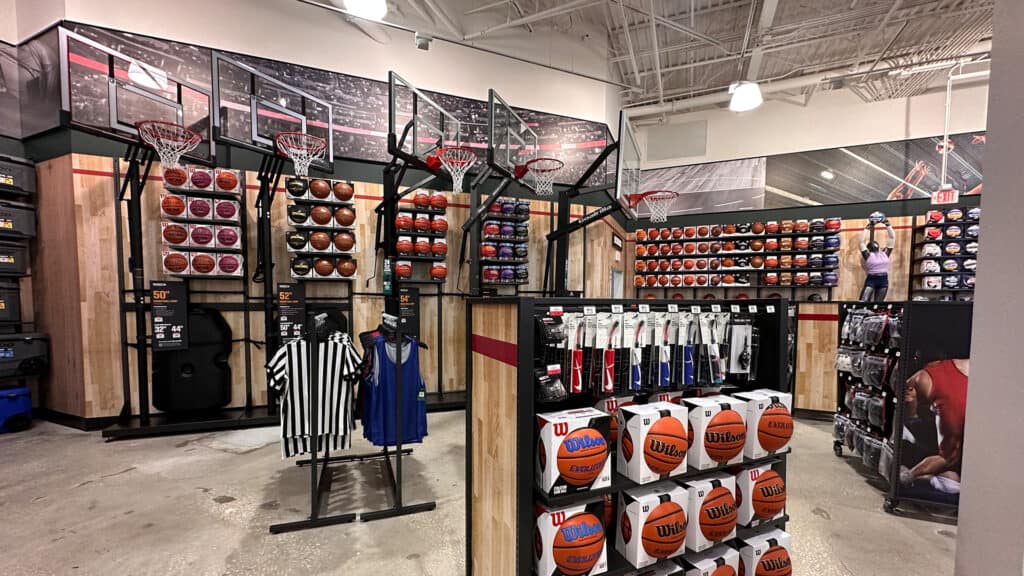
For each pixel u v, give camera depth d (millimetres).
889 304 3398
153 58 4902
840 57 7184
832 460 3875
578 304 1776
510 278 6070
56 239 4699
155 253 4793
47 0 4656
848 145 7695
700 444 1819
